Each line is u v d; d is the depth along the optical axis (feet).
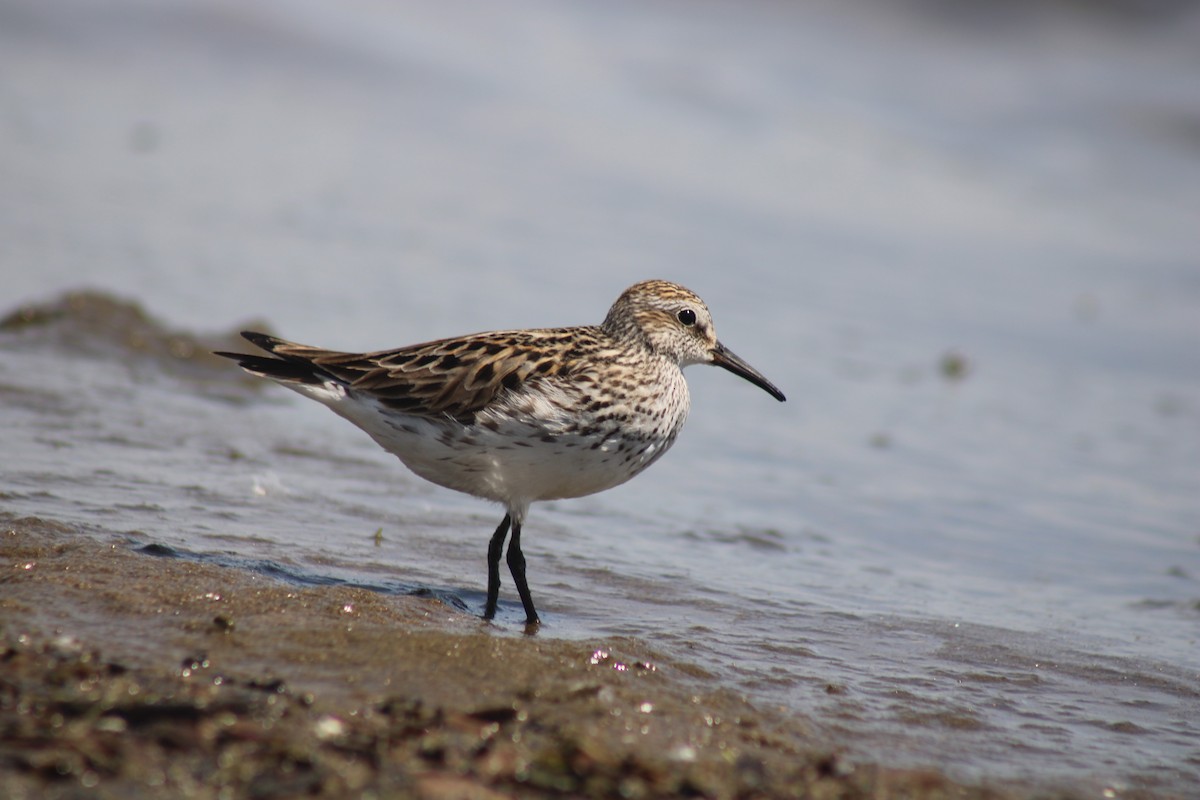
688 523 41.63
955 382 59.31
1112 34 104.58
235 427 44.93
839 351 61.41
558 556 37.55
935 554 40.88
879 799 23.31
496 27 104.53
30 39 88.94
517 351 33.04
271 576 32.45
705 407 54.03
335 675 26.37
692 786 22.89
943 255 76.95
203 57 90.84
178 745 22.26
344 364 32.96
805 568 38.52
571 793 22.21
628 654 29.60
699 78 100.32
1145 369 63.21
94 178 70.74
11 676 24.62
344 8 101.24
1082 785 25.30
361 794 21.20
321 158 79.15
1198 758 27.12
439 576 34.81
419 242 67.92
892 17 107.55
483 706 25.08
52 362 47.83
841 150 91.91
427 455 33.06
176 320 53.57
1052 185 89.61
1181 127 95.50
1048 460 50.83
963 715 28.48
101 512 35.55
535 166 82.53
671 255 70.44
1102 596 38.17
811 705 28.14
